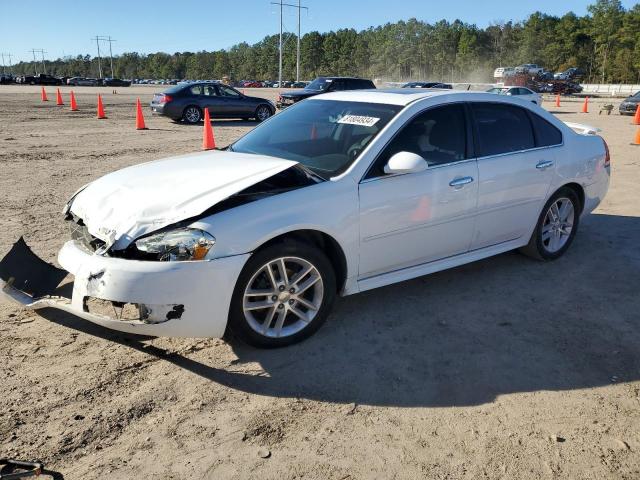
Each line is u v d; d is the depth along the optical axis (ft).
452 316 12.97
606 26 316.60
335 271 12.18
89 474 7.79
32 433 8.60
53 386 9.86
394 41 404.98
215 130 54.13
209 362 10.79
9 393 9.61
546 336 12.10
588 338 12.05
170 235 9.79
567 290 14.66
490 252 14.97
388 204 12.14
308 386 10.06
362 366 10.75
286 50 486.38
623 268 16.38
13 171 30.07
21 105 80.18
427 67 399.65
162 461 8.11
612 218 21.99
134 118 65.87
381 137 12.40
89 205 11.27
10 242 17.57
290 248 10.78
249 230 10.19
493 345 11.67
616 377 10.54
